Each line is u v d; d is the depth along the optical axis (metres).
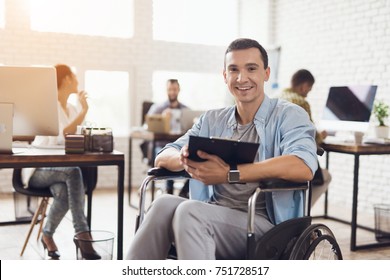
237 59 1.97
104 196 5.55
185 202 1.77
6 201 5.12
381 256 3.33
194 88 6.71
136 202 5.18
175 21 6.57
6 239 3.50
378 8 4.64
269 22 6.22
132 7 6.29
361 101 3.71
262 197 1.97
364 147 3.45
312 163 1.80
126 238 3.58
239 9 6.82
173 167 1.97
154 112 5.72
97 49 6.13
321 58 5.40
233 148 1.69
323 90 5.37
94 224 4.05
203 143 1.70
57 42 5.94
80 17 6.11
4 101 2.36
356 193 3.45
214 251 1.75
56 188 2.99
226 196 2.02
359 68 4.88
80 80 6.08
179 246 1.71
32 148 2.57
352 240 3.47
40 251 3.20
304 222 1.91
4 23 5.70
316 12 5.46
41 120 2.40
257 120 2.00
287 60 5.98
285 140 1.91
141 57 6.34
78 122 3.06
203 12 6.68
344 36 5.07
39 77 2.36
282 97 3.88
